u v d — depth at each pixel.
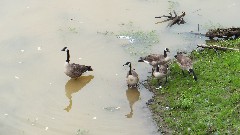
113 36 29.31
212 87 23.09
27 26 30.83
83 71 25.31
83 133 21.69
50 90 24.94
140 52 27.52
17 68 26.73
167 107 22.59
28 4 33.56
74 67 24.91
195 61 25.73
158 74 23.73
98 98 24.12
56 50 28.16
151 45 28.17
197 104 22.22
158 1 33.34
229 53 25.69
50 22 31.22
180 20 30.27
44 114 23.14
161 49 27.70
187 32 29.28
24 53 28.05
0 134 21.81
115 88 24.70
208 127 20.72
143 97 23.73
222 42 27.48
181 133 20.83
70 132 21.81
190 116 21.64
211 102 22.16
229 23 29.94
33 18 31.72
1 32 30.22
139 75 25.38
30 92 24.78
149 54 27.02
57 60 27.25
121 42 28.64
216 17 30.77
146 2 33.31
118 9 32.50
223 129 20.52
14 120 22.77
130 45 28.28
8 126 22.38
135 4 33.09
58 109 23.50
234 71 24.05
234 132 20.30
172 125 21.38
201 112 21.67
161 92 23.62
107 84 25.08
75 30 30.17
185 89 23.33
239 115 21.19
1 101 24.17
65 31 30.09
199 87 23.20
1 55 27.94
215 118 21.17
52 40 29.22
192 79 23.94
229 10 31.52
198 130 20.64
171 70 25.12
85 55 27.58
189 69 23.78
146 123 21.97
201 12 31.48
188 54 26.64
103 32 29.80
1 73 26.33
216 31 27.95
